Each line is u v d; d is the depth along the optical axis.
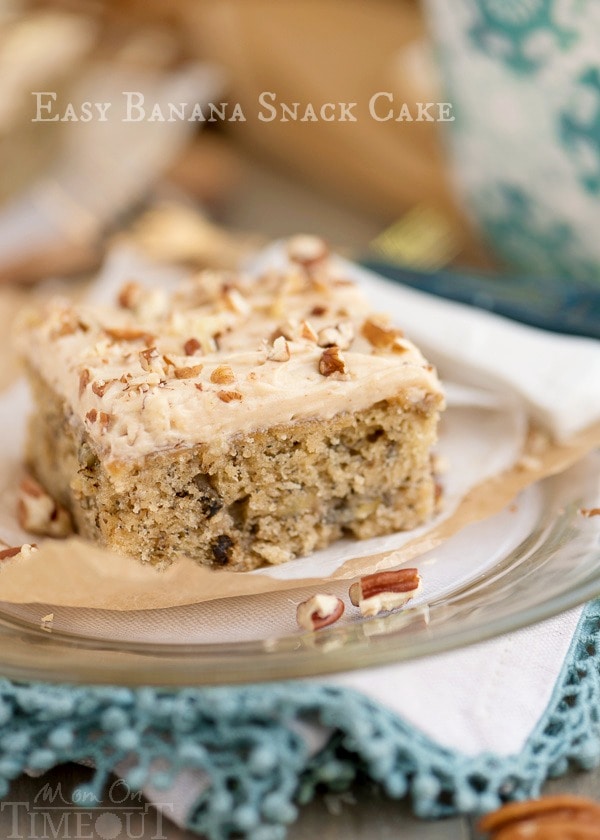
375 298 0.47
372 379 0.40
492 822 0.35
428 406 0.41
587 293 0.48
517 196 0.49
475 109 0.48
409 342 0.41
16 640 0.37
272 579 0.39
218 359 0.41
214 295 0.44
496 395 0.44
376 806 0.36
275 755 0.35
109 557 0.38
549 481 0.42
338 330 0.41
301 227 0.59
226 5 0.65
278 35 0.64
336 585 0.39
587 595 0.37
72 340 0.42
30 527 0.42
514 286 0.49
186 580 0.38
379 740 0.35
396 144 0.59
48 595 0.38
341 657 0.36
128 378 0.40
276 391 0.40
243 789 0.35
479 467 0.43
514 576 0.39
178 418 0.39
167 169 0.61
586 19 0.45
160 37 0.66
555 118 0.47
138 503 0.39
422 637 0.36
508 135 0.48
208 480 0.40
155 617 0.38
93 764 0.36
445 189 0.58
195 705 0.36
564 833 0.34
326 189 0.63
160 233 0.53
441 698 0.36
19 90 0.58
